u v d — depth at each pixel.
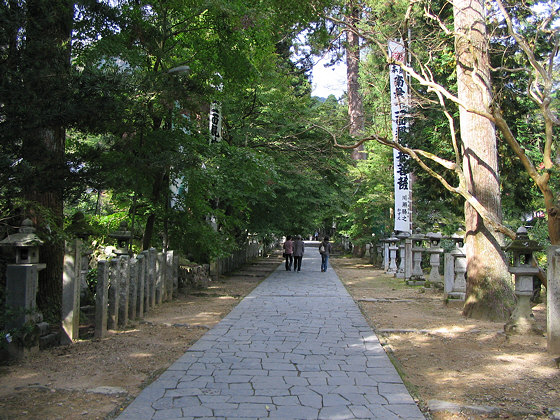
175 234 12.27
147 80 7.06
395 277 17.17
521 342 6.62
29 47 5.32
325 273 19.28
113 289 7.24
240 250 22.08
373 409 4.11
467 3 9.10
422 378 5.04
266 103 15.28
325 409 4.09
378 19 10.95
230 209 17.03
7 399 4.21
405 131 12.85
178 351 6.14
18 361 5.43
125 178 7.27
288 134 16.28
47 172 5.90
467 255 9.02
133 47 8.99
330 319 8.57
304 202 18.00
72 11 6.71
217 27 9.94
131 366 5.36
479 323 8.17
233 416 3.91
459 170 7.95
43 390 4.46
